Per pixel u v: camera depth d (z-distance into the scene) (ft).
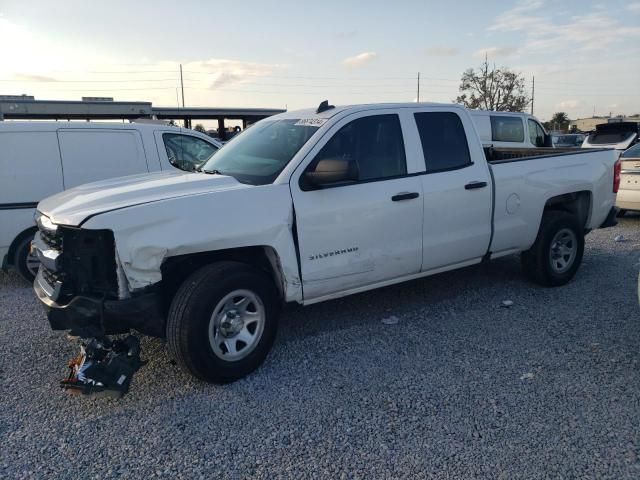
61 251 12.47
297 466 9.84
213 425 11.23
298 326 16.55
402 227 15.64
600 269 22.20
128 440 10.77
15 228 21.26
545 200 18.93
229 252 13.61
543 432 10.64
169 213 12.07
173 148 24.99
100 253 11.85
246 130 17.98
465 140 17.29
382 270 15.49
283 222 13.46
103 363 11.83
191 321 12.14
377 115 15.71
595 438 10.39
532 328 15.96
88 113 75.77
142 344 15.37
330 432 10.87
